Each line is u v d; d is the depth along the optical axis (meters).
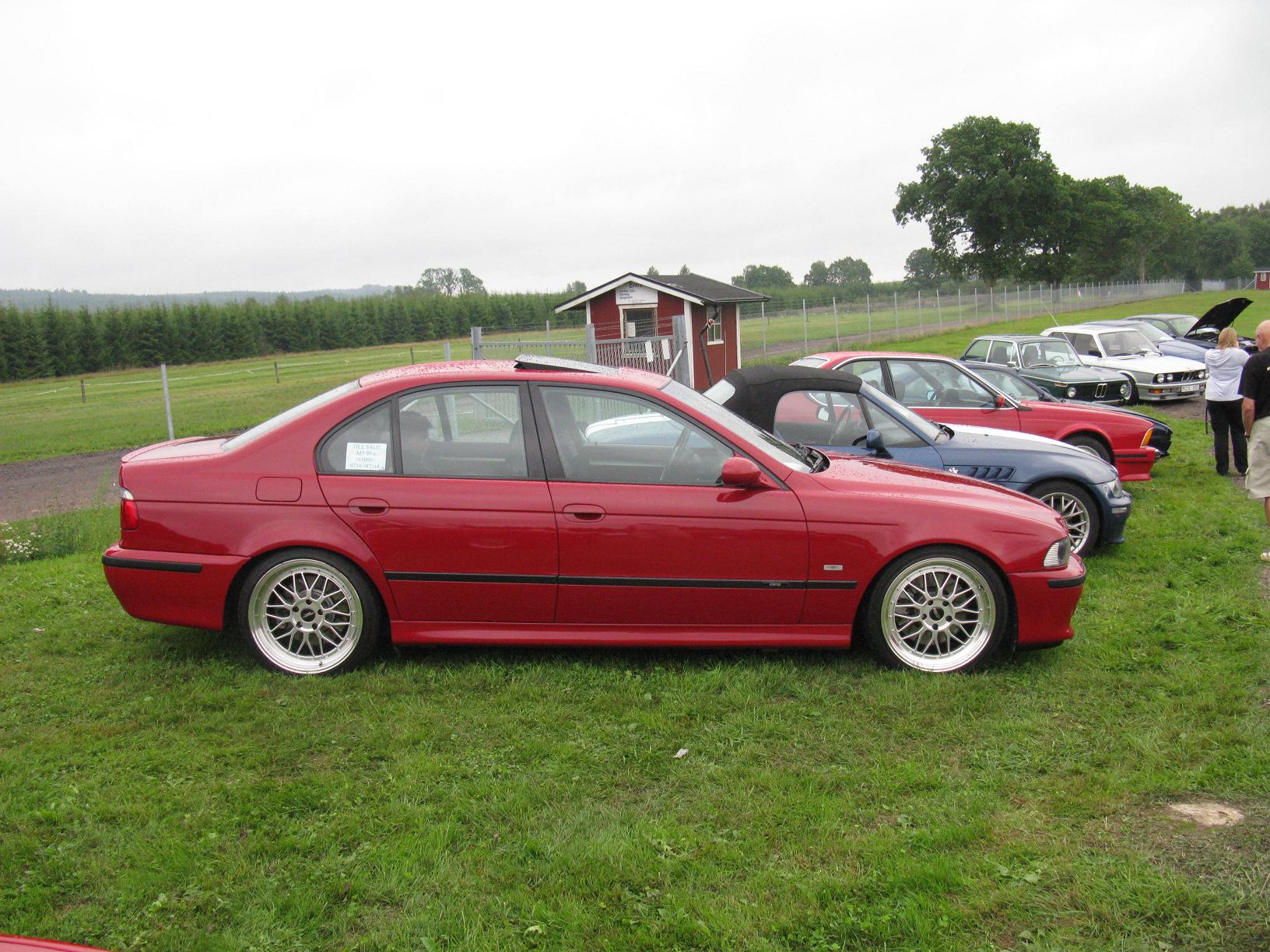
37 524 9.29
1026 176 64.00
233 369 45.62
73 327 49.50
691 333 23.30
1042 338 17.23
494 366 5.20
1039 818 3.48
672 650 5.22
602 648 5.25
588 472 4.82
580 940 2.78
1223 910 2.89
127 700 4.58
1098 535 7.24
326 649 4.94
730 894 3.00
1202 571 6.79
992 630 4.89
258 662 4.88
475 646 5.23
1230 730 4.11
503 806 3.53
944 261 68.12
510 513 4.75
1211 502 9.24
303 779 3.74
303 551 4.79
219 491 4.78
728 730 4.23
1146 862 3.15
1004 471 7.05
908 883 3.03
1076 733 4.21
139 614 4.83
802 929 2.81
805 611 4.87
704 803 3.58
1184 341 20.88
